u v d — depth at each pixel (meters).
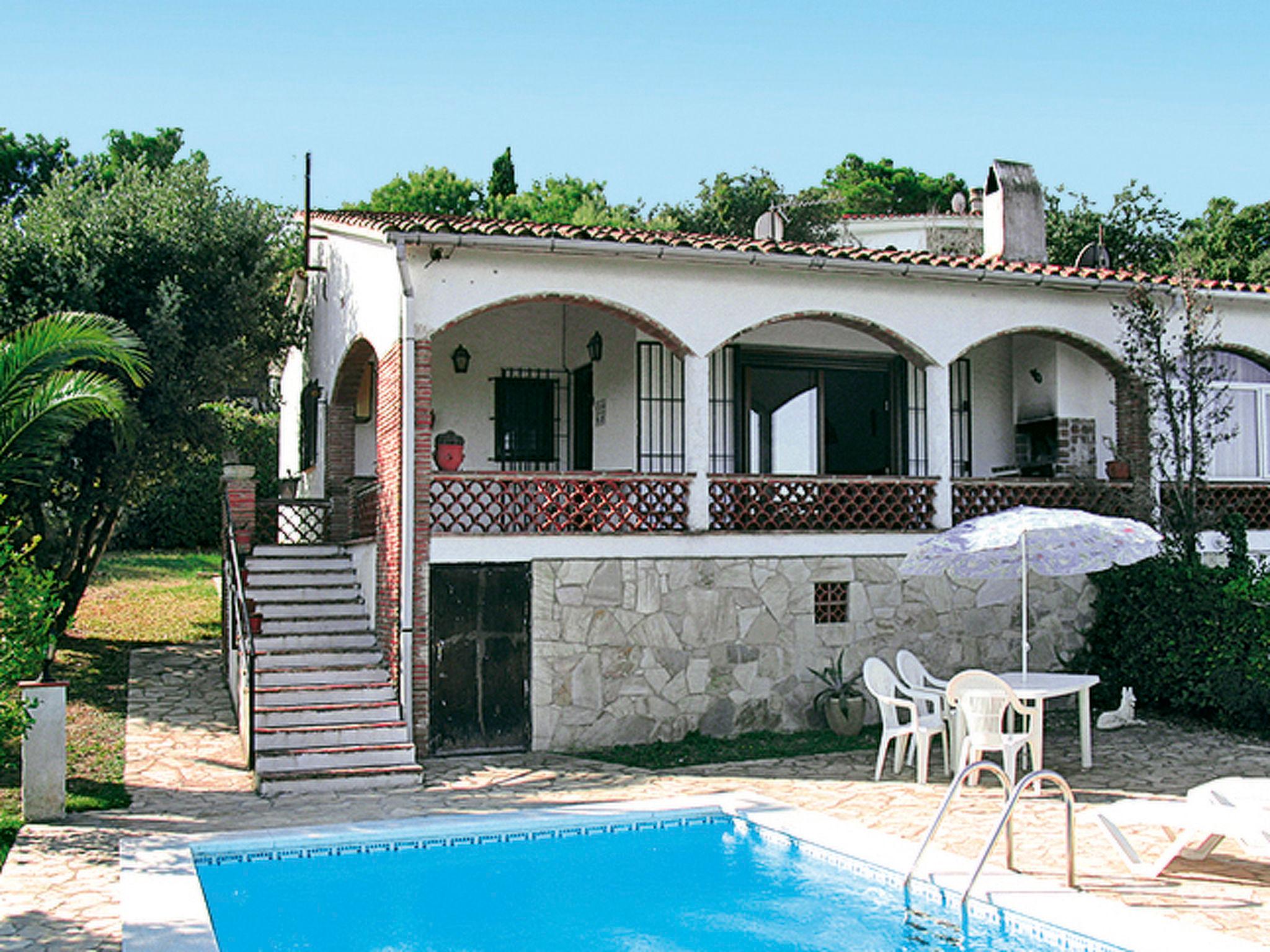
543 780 10.89
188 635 17.67
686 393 13.23
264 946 6.74
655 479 13.08
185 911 6.61
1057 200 32.97
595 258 12.77
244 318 16.69
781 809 9.30
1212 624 13.14
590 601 12.64
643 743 12.71
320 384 17.58
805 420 15.84
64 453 14.84
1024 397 16.59
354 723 11.62
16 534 15.40
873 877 7.76
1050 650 14.59
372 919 7.23
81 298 14.50
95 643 16.86
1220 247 32.66
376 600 13.29
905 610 13.98
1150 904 6.73
